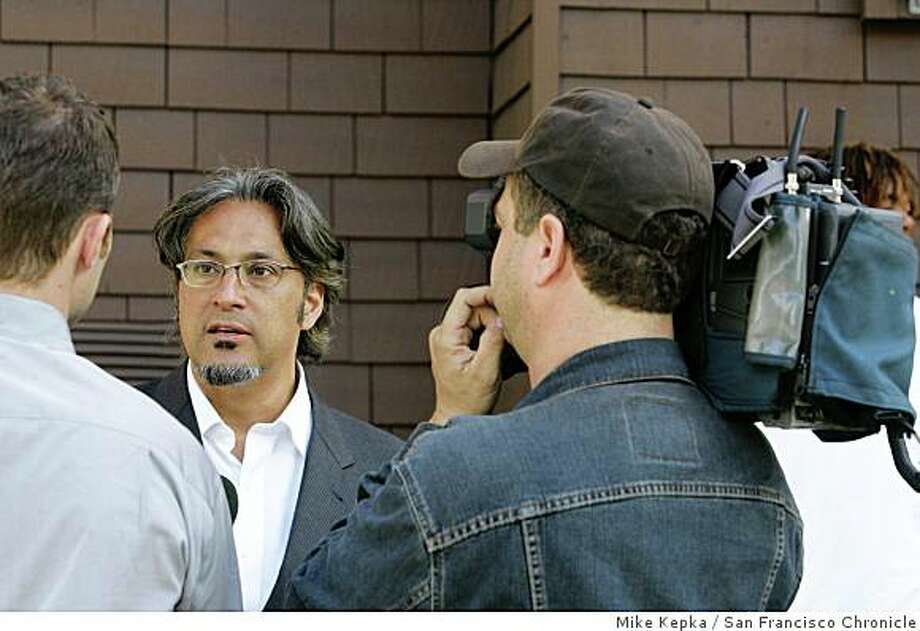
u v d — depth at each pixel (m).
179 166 5.98
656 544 2.47
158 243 3.67
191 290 3.57
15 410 2.51
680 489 2.50
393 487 2.49
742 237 2.49
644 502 2.48
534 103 5.26
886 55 5.48
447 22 6.16
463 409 2.92
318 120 6.08
